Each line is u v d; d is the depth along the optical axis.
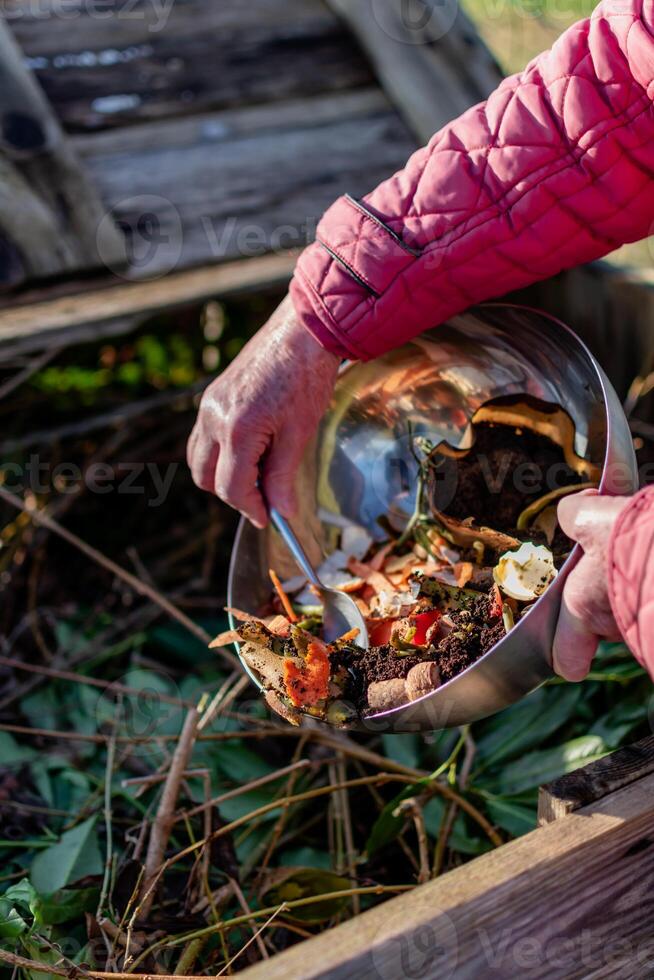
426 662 0.83
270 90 1.50
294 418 0.96
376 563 0.98
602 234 0.89
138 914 0.95
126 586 1.38
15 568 1.36
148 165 1.41
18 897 0.93
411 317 0.92
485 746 1.09
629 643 0.75
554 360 0.91
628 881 0.79
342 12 1.57
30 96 1.40
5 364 1.36
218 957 0.97
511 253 0.89
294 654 0.86
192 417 1.53
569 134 0.86
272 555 1.00
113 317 1.28
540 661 0.81
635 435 1.35
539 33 2.13
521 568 0.85
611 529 0.75
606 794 0.80
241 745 1.15
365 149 1.47
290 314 0.96
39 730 1.12
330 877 0.99
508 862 0.75
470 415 0.99
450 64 1.53
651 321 1.30
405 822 1.03
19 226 1.32
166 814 1.01
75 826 1.08
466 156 0.89
